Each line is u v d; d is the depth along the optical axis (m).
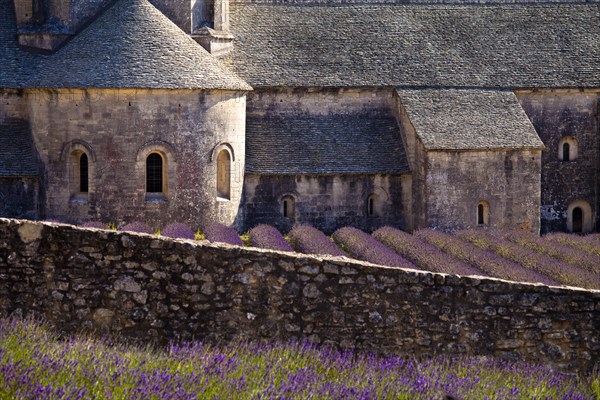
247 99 79.69
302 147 78.75
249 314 27.62
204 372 23.70
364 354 27.36
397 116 81.56
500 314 27.97
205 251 27.61
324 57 82.12
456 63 83.62
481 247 67.00
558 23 88.75
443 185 75.94
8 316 27.38
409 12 87.44
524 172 77.31
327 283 27.78
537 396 25.19
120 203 72.19
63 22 76.31
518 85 82.69
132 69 71.00
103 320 27.52
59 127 72.31
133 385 22.16
